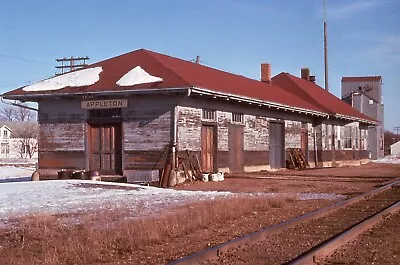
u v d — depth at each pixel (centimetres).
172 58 2911
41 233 1021
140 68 2450
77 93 2333
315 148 3934
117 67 2555
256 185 2178
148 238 957
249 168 2917
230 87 2675
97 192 1859
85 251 859
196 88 2155
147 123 2309
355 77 7119
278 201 1487
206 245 932
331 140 4212
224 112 2656
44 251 862
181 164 2281
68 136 2483
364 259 783
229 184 2228
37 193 1819
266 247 881
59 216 1262
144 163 2302
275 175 2750
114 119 2381
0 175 3666
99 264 799
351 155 4719
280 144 3350
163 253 870
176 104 2261
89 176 2333
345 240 900
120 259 831
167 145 2264
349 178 2636
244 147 2861
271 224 1162
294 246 890
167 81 2228
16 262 797
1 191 1872
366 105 6575
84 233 993
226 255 817
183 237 1013
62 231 1037
